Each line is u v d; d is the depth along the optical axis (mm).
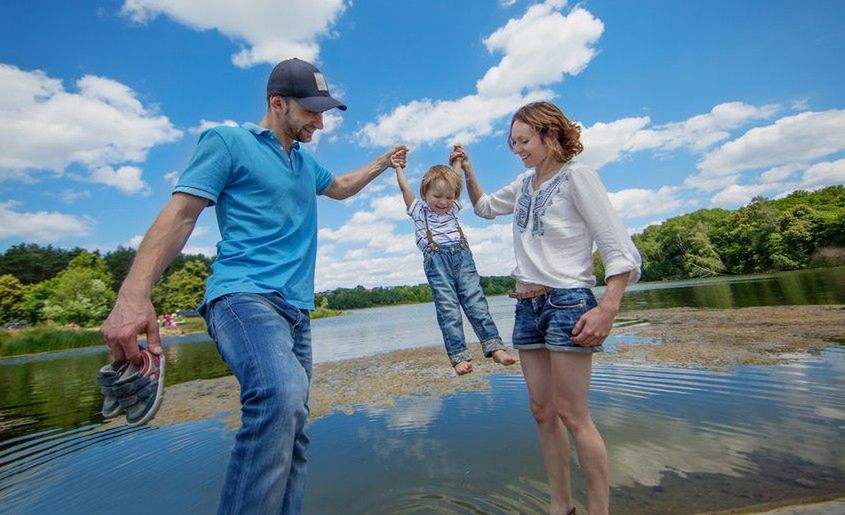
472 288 3047
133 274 1443
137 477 3480
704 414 3623
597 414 3877
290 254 1854
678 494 2430
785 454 2770
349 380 7168
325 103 1921
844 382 4066
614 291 1961
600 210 2027
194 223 1622
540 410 2381
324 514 2580
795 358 5215
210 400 6559
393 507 2604
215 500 2955
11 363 18016
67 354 22219
